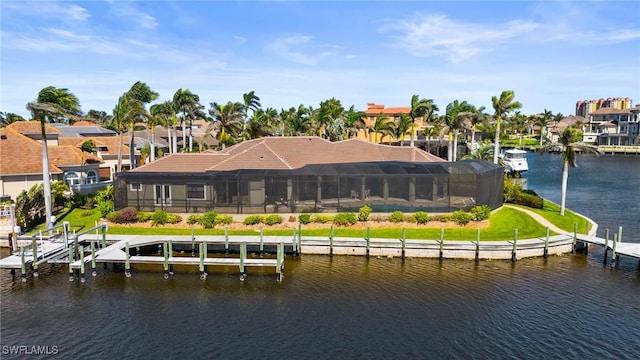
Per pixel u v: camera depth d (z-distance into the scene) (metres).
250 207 41.12
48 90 43.97
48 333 23.42
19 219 39.28
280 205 41.66
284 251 36.25
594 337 23.00
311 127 87.62
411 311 25.91
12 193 48.28
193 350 21.67
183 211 41.72
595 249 37.78
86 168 59.03
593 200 62.62
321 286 29.66
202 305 26.84
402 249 35.12
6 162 48.44
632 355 21.31
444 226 39.53
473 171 42.31
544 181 84.94
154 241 35.66
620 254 32.69
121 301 27.50
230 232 38.50
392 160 52.50
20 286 29.89
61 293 28.73
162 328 23.92
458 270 32.53
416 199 44.09
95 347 21.98
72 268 30.69
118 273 32.47
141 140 89.06
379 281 30.44
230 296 28.20
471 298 27.64
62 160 56.69
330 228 39.06
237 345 22.11
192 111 72.75
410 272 32.12
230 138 79.44
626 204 59.22
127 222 40.44
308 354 21.31
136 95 62.75
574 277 31.12
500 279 30.75
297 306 26.61
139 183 42.06
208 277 31.58
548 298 27.64
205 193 41.91
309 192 43.41
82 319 25.02
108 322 24.64
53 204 47.06
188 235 37.75
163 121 72.50
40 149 53.09
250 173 41.75
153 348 21.88
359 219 39.75
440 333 23.36
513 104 54.72
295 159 49.28
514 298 27.64
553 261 34.47
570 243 36.28
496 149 56.44
